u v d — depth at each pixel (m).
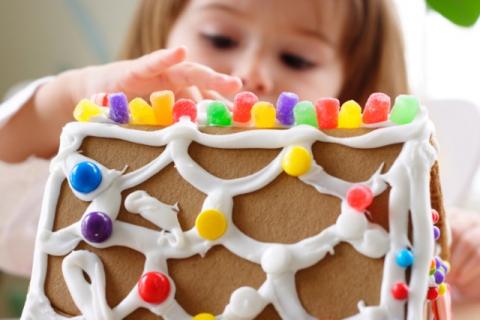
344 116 0.33
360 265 0.31
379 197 0.31
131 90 0.47
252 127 0.33
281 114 0.33
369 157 0.32
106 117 0.34
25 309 0.32
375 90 0.72
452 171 0.71
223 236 0.32
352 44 0.69
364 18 0.69
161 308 0.31
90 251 0.32
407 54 0.79
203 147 0.33
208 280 0.32
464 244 0.56
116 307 0.32
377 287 0.31
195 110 0.34
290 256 0.31
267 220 0.32
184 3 0.68
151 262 0.32
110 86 0.48
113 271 0.32
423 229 0.31
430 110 0.72
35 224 0.66
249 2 0.61
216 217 0.31
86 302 0.32
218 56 0.62
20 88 0.75
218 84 0.45
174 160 0.33
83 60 0.83
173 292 0.32
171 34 0.68
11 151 0.61
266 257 0.31
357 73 0.71
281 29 0.62
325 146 0.32
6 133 0.60
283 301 0.31
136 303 0.31
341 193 0.32
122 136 0.33
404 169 0.31
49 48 0.83
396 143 0.32
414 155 0.31
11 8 0.82
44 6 0.82
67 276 0.32
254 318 0.31
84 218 0.32
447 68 0.77
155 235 0.32
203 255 0.32
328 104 0.33
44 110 0.57
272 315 0.31
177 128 0.33
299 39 0.62
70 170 0.33
